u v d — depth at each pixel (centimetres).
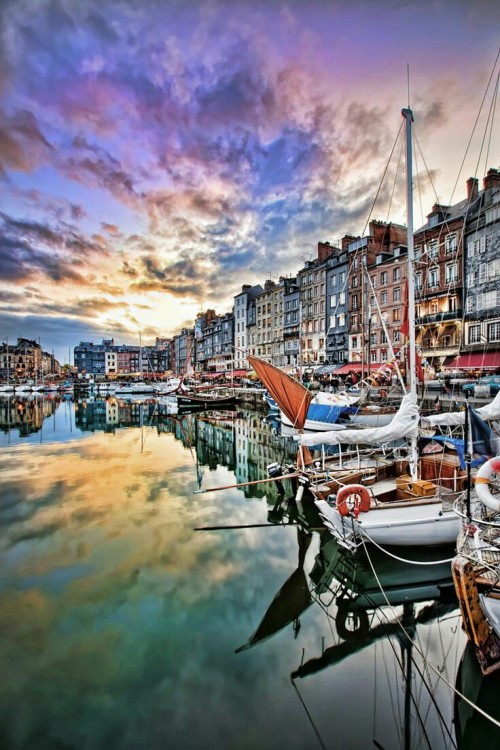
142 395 8300
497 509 618
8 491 1509
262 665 608
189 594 802
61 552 984
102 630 683
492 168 3562
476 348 3509
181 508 1319
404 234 5228
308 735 489
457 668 604
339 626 713
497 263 3478
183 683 568
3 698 539
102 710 522
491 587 587
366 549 895
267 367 1401
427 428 1466
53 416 4459
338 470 1312
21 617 719
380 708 531
